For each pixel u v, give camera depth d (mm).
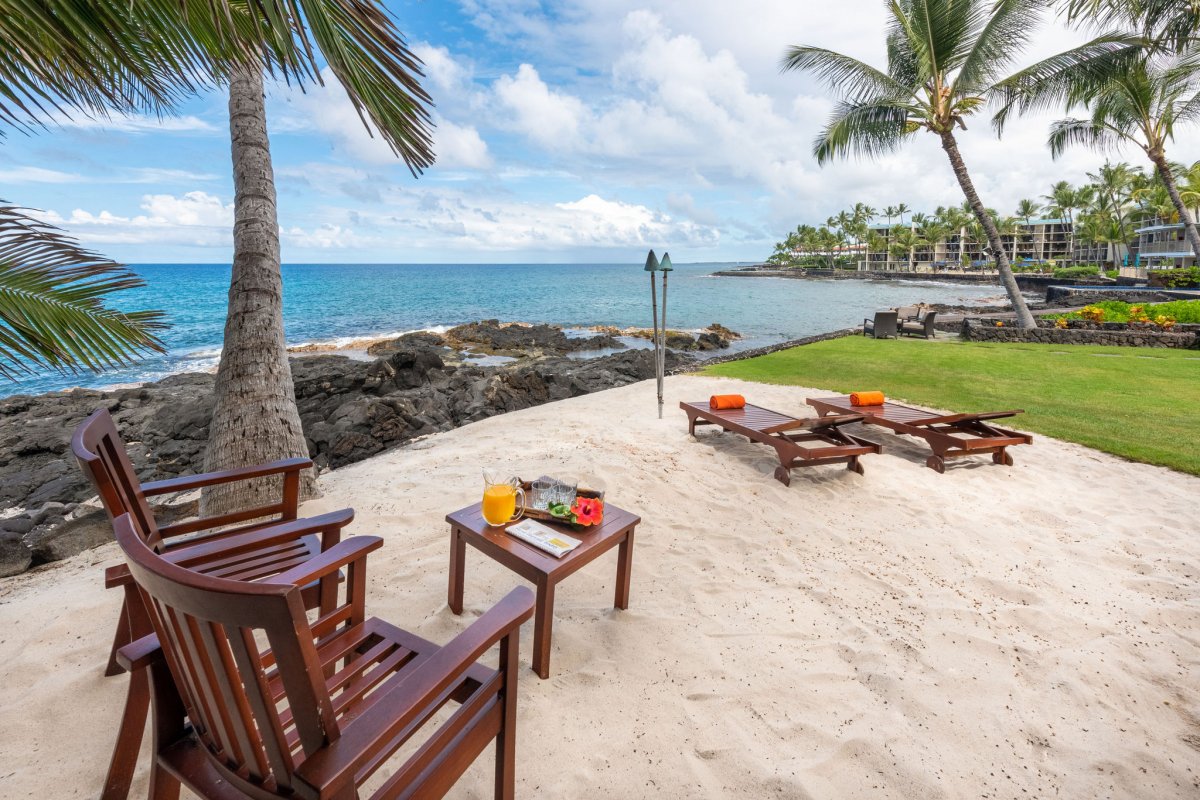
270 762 1021
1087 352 11258
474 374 14820
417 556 3135
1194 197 41094
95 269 2836
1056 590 2906
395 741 1214
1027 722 2029
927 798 1715
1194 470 4590
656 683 2188
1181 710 2100
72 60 2012
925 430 4773
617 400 7559
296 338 25375
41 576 3293
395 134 2068
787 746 1900
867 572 3076
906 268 99688
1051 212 82562
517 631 1482
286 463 2334
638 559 3184
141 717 1567
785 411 6578
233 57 2250
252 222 4105
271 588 895
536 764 1796
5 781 1670
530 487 2850
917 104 14188
